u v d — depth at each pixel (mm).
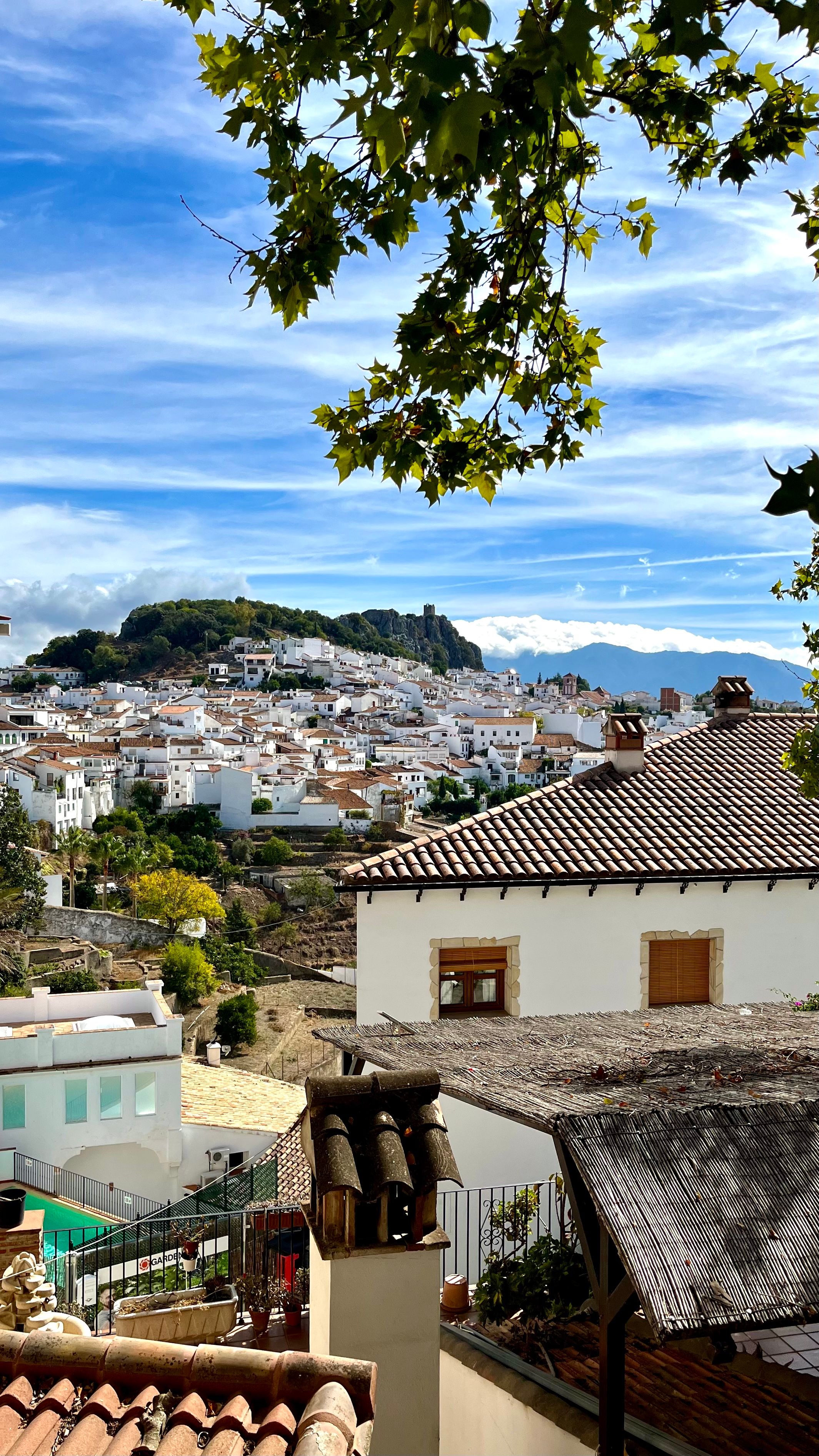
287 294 4668
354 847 104125
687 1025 8547
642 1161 4867
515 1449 5621
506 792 129500
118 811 101188
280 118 4391
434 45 2887
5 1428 3512
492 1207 8500
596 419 5746
